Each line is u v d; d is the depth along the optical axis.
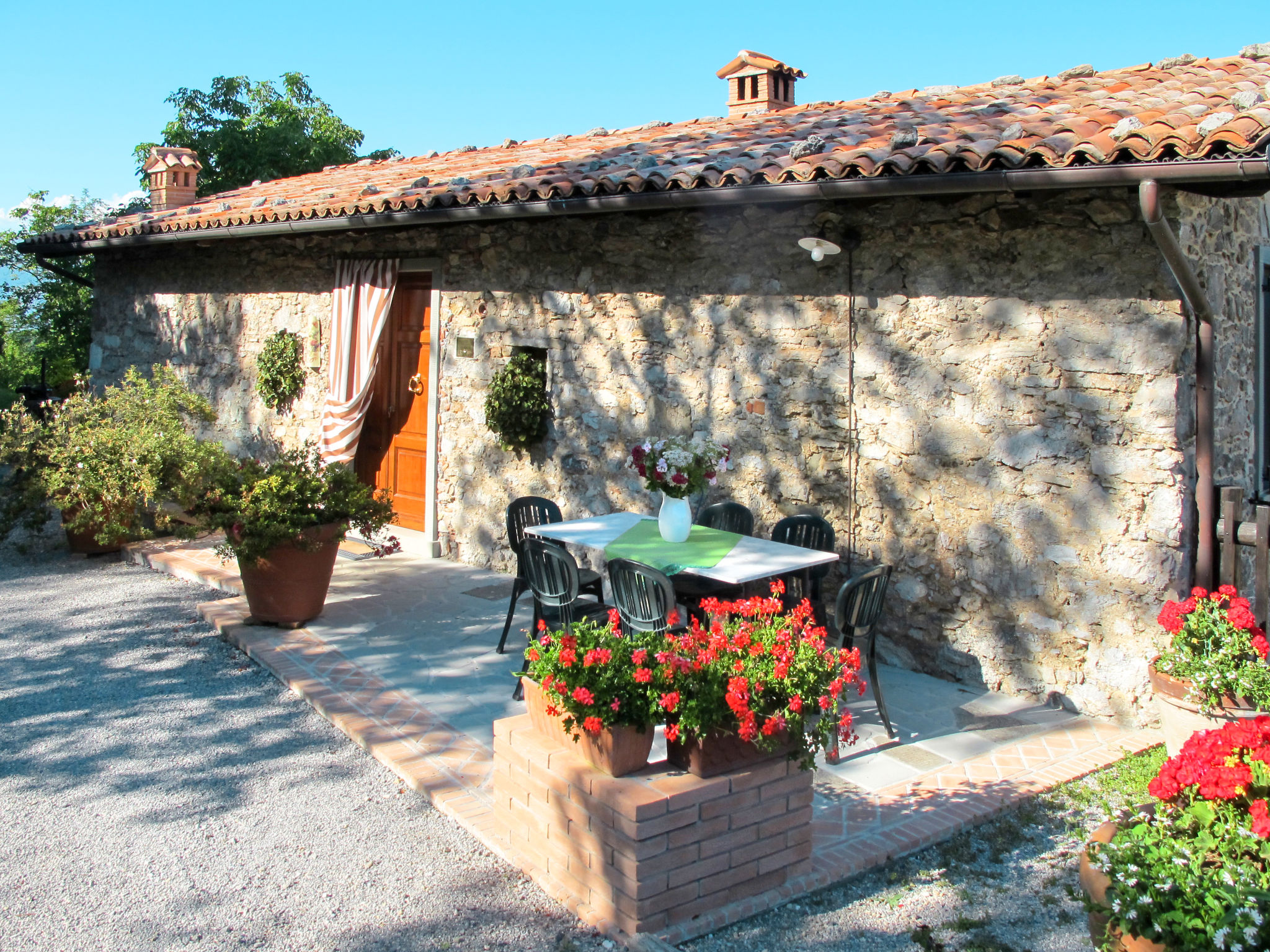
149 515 9.62
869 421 5.86
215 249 10.59
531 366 7.70
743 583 5.24
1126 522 4.94
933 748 4.73
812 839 3.63
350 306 8.93
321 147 20.48
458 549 8.45
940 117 6.19
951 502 5.55
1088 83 6.59
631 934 3.20
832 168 5.19
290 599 6.48
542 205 6.48
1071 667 5.17
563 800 3.48
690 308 6.68
